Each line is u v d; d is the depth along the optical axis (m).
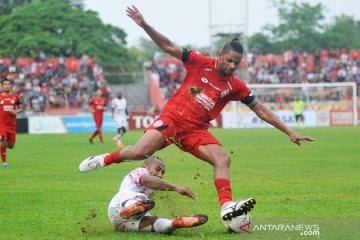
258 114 9.72
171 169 19.08
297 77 67.50
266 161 21.05
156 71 66.56
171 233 8.88
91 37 74.31
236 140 33.88
